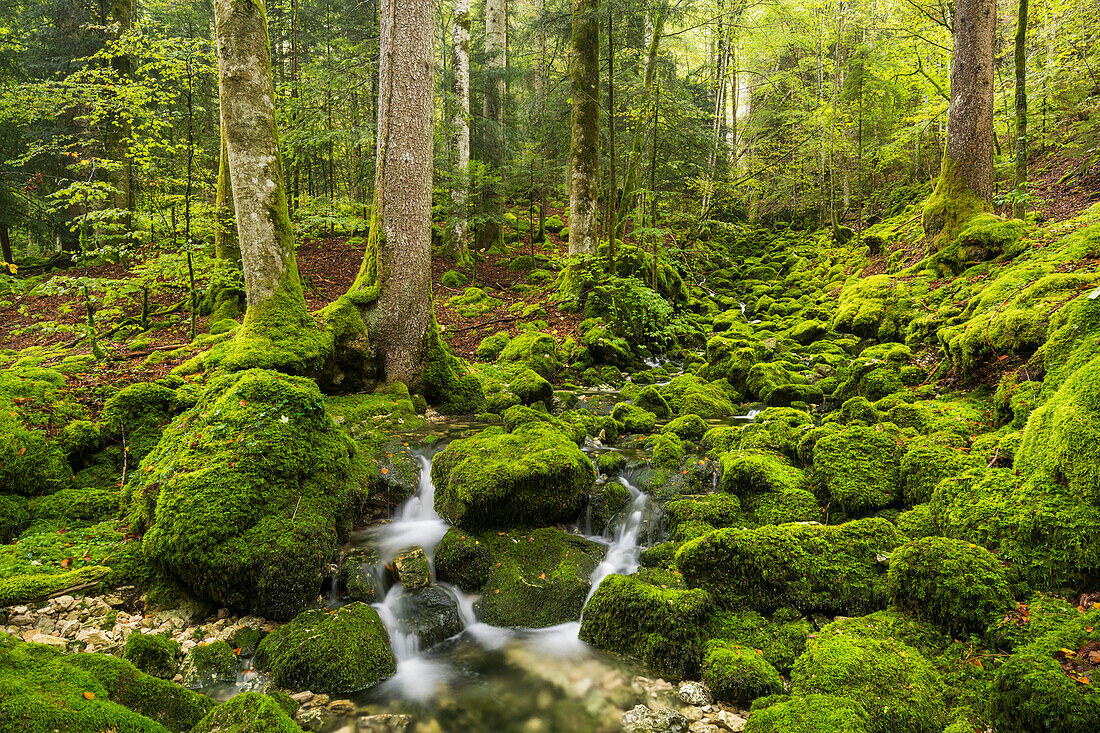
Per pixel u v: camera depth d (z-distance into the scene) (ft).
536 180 57.77
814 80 84.12
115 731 7.72
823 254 60.80
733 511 15.25
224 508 13.10
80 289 24.43
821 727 8.70
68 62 53.83
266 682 10.95
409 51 23.98
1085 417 11.18
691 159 52.08
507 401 25.49
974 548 11.23
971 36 34.12
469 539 14.89
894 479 14.76
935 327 26.16
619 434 22.84
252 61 20.67
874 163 77.15
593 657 12.00
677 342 40.86
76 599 12.09
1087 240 22.09
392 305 24.79
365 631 11.82
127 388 18.31
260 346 20.45
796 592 12.01
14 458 15.06
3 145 54.80
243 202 21.13
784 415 21.43
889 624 10.93
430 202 25.52
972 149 34.60
